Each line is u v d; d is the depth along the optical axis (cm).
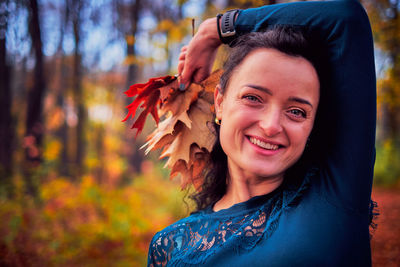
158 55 528
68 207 551
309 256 73
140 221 554
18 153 726
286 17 86
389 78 582
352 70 78
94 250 444
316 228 76
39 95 730
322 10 81
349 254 74
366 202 79
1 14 580
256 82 79
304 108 79
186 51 109
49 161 700
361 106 78
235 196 97
